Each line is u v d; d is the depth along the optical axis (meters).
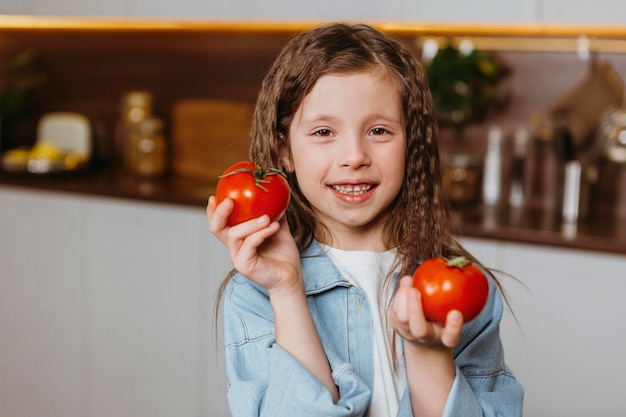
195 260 3.04
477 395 1.17
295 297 1.06
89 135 3.74
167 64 3.69
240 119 3.46
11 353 3.43
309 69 1.09
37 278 3.35
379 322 1.18
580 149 2.88
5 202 3.40
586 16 2.68
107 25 3.69
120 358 3.21
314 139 1.10
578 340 2.56
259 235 1.01
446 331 0.93
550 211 3.03
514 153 3.09
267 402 1.04
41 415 3.39
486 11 2.78
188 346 3.08
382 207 1.12
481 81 3.01
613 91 2.86
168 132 3.71
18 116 3.92
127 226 3.16
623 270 2.48
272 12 3.04
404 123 1.15
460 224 2.66
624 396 2.52
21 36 3.91
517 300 2.62
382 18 2.89
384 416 1.16
